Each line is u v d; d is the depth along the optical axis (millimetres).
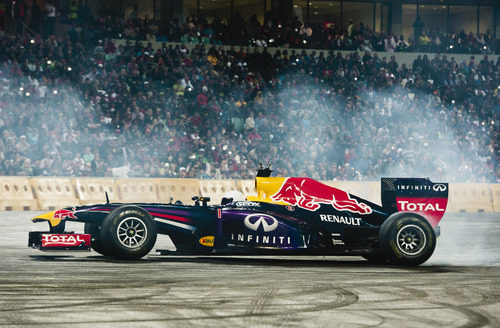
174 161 37938
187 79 43969
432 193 15477
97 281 12094
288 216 15086
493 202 40219
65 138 36469
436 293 11461
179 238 15445
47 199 32719
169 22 48938
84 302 10172
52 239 14508
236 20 50906
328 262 15836
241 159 39562
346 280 12742
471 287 12188
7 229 23266
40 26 46375
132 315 9305
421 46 55125
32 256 15883
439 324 9047
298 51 51812
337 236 15141
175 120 40750
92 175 34969
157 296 10727
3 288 11297
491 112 50344
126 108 40281
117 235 14555
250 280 12523
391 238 14781
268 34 51562
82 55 42938
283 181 15570
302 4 55375
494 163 45750
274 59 48812
